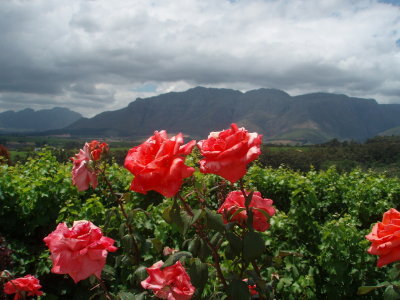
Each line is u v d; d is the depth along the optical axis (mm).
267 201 1997
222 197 2375
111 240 1792
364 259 4859
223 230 1737
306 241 5832
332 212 8188
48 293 4652
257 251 1729
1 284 3064
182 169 1523
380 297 4824
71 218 4953
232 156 1622
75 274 1668
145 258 3838
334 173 8562
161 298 1838
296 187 6785
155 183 1542
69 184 5574
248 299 1746
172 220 1749
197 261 1769
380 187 7957
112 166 6605
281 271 4910
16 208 5301
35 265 4836
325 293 5375
